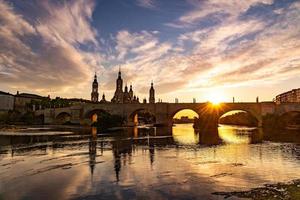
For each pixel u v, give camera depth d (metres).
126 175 34.44
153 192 27.03
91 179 32.44
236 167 38.84
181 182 30.72
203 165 40.69
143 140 80.56
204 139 83.88
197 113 164.12
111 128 147.25
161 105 168.88
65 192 27.27
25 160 45.78
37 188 28.69
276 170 36.56
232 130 136.50
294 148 59.72
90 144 69.75
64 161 44.88
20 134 101.25
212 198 24.81
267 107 148.50
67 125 181.25
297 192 25.59
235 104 155.50
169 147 63.38
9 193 27.03
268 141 76.06
